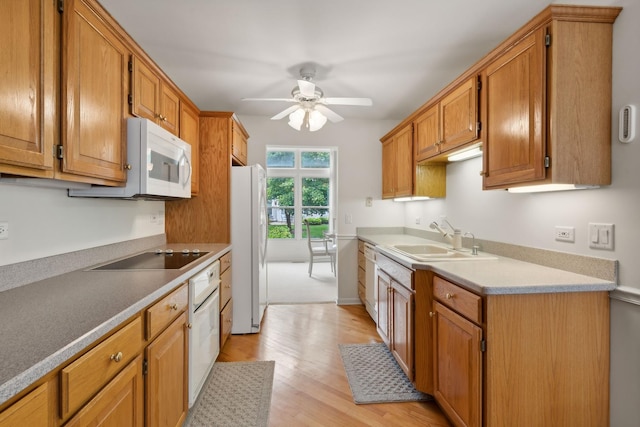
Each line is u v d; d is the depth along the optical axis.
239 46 2.21
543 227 1.84
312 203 7.53
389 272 2.48
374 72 2.61
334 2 1.75
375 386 2.12
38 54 1.08
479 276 1.57
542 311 1.42
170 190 2.03
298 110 2.75
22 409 0.68
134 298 1.19
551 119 1.41
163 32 2.04
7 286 1.31
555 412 1.42
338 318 3.41
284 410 1.88
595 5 1.52
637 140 1.33
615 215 1.42
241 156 3.48
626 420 1.37
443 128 2.38
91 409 0.89
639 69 1.32
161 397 1.36
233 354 2.58
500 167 1.73
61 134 1.21
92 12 1.39
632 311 1.35
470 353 1.50
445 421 1.80
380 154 3.98
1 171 0.98
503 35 2.08
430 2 1.75
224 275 2.62
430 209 3.34
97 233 1.93
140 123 1.72
